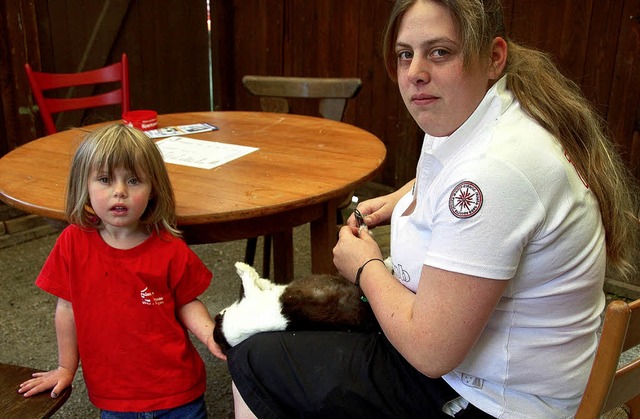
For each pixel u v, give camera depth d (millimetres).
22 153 1952
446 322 1021
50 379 1407
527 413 1129
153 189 1430
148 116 2262
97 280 1449
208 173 1760
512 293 1069
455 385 1157
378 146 2049
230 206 1503
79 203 1408
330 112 2715
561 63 2943
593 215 1084
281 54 4129
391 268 1375
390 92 3654
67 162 1861
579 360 1137
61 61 3490
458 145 1110
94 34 3588
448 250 1012
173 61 4078
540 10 2957
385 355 1235
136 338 1475
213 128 2289
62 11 3418
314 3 3859
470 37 1031
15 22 3188
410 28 1079
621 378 938
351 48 3766
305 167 1815
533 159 1006
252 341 1289
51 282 1461
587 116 1115
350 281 1306
